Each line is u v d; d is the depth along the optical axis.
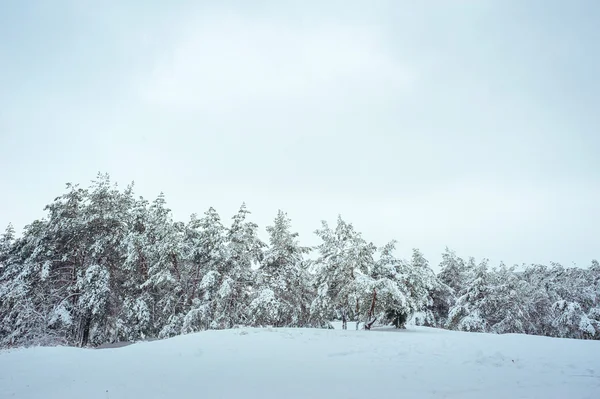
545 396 6.59
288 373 8.52
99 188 28.25
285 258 28.91
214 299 26.14
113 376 8.34
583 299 37.38
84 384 7.66
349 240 23.47
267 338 13.86
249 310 25.53
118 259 29.72
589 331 31.55
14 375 8.63
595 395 6.62
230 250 27.48
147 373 8.59
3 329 25.05
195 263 28.97
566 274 40.78
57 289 26.72
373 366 9.27
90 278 24.48
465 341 13.37
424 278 28.19
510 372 8.52
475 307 32.84
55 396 6.87
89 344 25.78
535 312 36.81
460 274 39.78
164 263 27.66
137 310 25.84
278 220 30.09
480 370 8.75
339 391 6.95
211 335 14.59
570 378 7.93
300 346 12.28
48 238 26.31
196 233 30.09
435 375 8.24
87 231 27.50
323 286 23.84
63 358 10.52
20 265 27.30
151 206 30.36
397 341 13.39
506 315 32.88
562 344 13.09
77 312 24.75
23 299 24.52
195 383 7.62
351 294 22.09
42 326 24.06
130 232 28.06
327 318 28.00
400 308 21.75
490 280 36.28
